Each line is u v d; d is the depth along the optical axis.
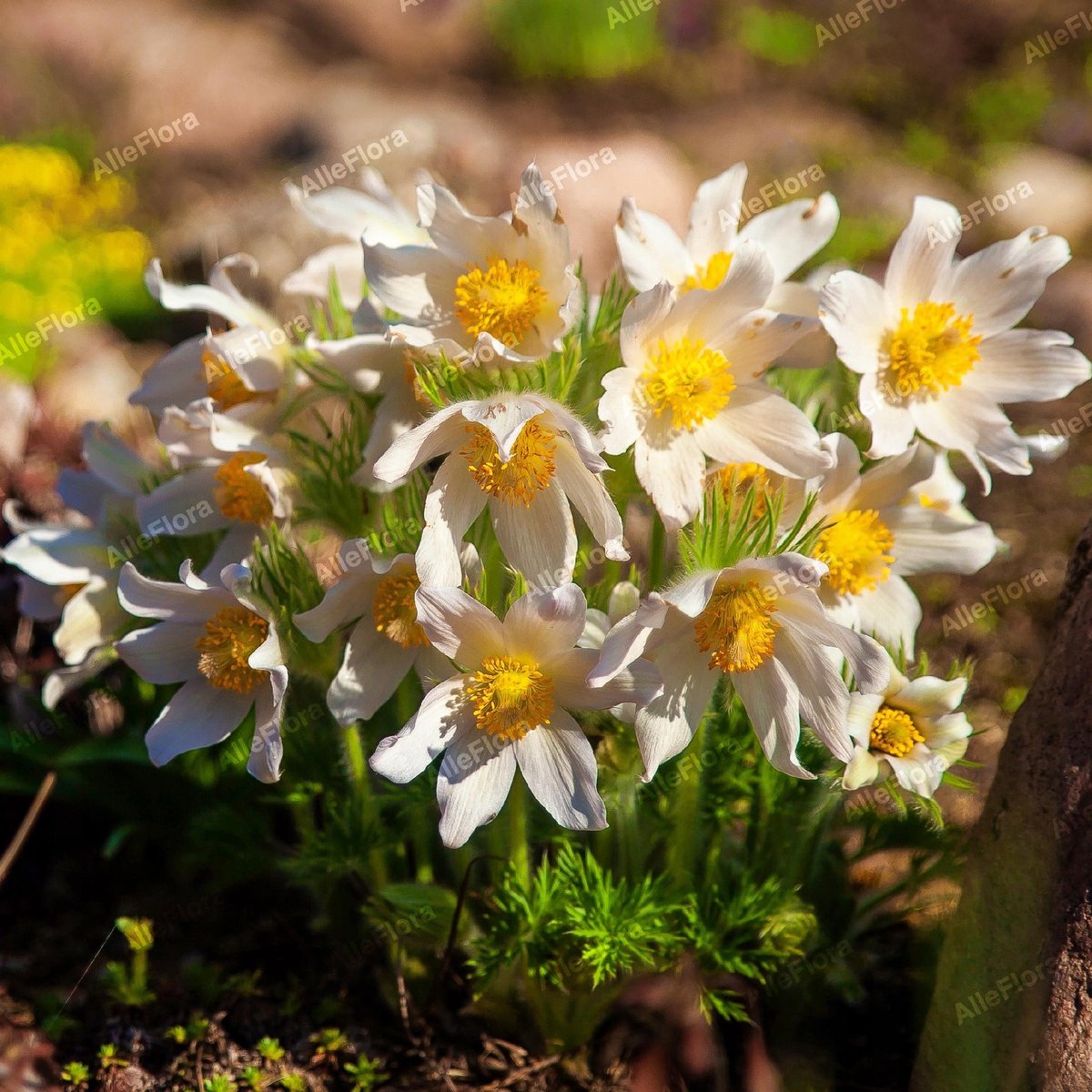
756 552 0.91
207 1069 0.99
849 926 0.99
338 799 1.00
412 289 0.94
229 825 1.01
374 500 0.96
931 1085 0.95
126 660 0.95
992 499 1.28
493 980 0.96
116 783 1.04
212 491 0.98
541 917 0.95
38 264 1.75
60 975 1.02
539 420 0.91
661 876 0.96
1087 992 0.91
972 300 0.95
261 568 0.94
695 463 0.92
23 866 1.06
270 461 0.96
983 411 0.95
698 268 0.96
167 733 0.95
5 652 1.08
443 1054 0.99
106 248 1.79
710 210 0.96
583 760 0.91
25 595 1.02
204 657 0.94
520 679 0.91
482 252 0.93
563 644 0.91
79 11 2.48
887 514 0.95
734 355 0.93
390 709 1.00
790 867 0.97
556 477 0.91
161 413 0.99
